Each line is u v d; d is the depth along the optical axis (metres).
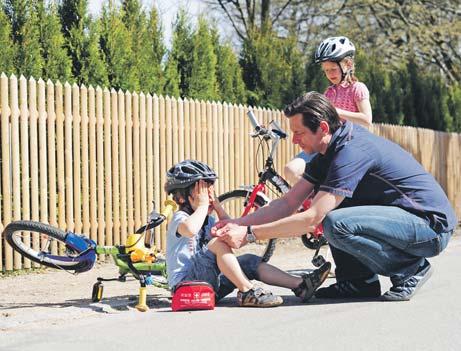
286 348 4.09
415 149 15.20
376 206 5.31
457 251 9.26
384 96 16.48
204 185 5.34
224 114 10.32
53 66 9.61
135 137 9.02
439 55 25.53
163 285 5.59
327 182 5.18
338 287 5.66
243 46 13.78
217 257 5.38
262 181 7.65
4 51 8.92
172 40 12.13
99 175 8.62
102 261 8.62
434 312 5.04
